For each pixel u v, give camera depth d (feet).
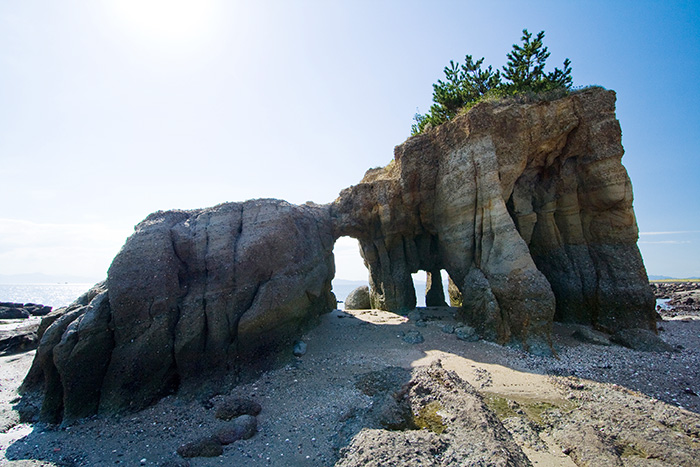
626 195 77.05
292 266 70.90
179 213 69.51
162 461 37.68
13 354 87.61
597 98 78.48
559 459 34.42
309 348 70.95
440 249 90.58
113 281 54.70
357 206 97.60
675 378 54.08
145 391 51.78
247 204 72.74
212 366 57.06
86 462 38.11
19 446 42.04
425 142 87.71
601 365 59.11
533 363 59.88
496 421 35.42
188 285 61.46
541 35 97.71
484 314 72.59
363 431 35.17
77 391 49.62
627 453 34.94
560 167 83.46
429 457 29.55
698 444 34.86
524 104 78.38
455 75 112.16
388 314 96.99
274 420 44.83
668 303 154.81
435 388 42.86
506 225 72.54
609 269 78.48
